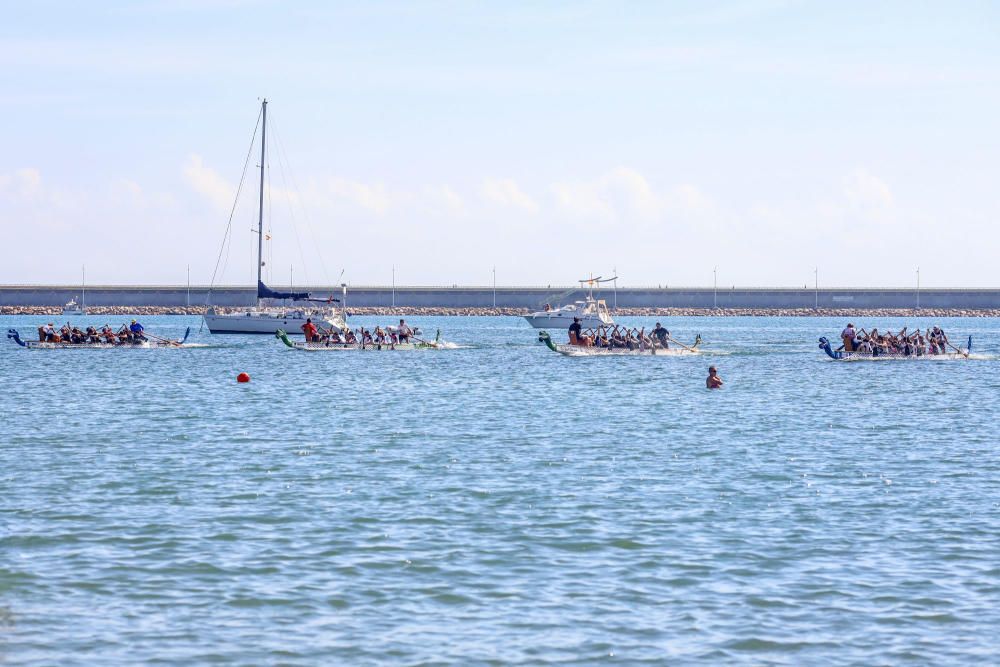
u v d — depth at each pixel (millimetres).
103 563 72250
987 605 64125
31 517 85000
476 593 66375
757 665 55469
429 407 167500
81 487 97250
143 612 62906
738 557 74250
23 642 58156
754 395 189500
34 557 73562
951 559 73750
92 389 197125
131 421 146875
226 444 124562
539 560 73500
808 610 63344
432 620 61719
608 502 91562
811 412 161000
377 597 65625
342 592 66500
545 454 118000
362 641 58562
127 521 83938
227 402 174125
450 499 92625
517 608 63719
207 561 72875
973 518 85688
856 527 82688
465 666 55375
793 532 81125
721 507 89688
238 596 65688
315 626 60719
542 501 91875
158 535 79625
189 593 66188
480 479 102188
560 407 168000
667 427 142250
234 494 94438
